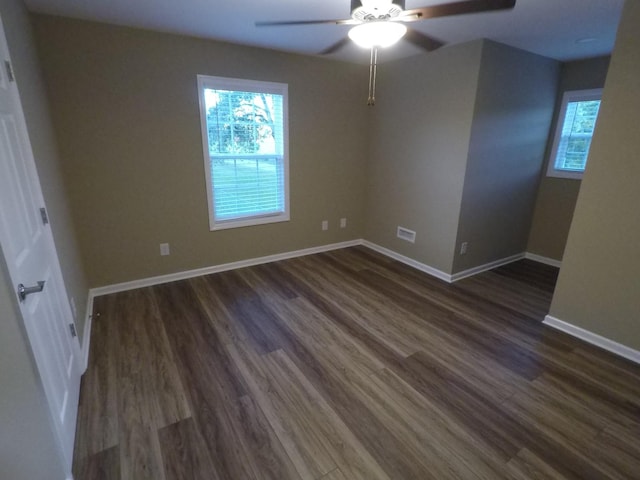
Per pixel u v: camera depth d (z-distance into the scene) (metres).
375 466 1.49
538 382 2.03
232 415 1.75
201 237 3.49
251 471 1.46
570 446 1.60
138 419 1.71
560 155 3.87
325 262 4.04
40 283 1.28
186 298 3.04
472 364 2.19
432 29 2.68
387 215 4.25
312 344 2.38
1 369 0.96
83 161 2.77
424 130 3.57
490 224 3.70
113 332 2.49
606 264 2.30
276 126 3.69
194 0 2.21
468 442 1.61
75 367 1.88
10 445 0.99
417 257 3.90
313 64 3.68
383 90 3.98
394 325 2.65
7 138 1.32
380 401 1.86
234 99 3.35
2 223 1.08
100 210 2.92
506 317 2.80
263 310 2.86
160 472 1.44
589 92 3.54
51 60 2.50
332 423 1.71
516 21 2.50
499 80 3.16
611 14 2.35
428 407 1.82
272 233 3.97
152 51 2.84
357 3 1.66
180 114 3.08
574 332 2.53
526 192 3.93
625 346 2.28
